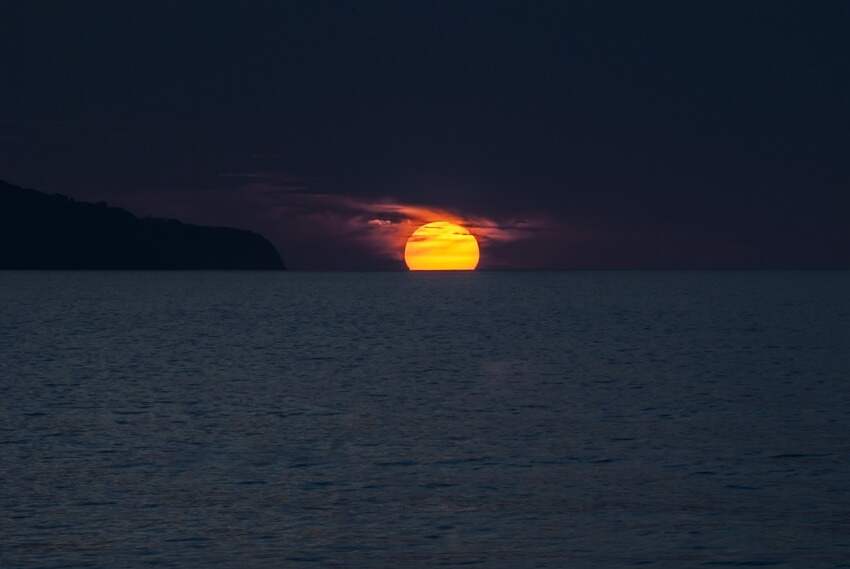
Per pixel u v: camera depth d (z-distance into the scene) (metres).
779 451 99.69
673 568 66.50
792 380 160.38
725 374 169.75
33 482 87.31
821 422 117.06
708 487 85.69
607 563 67.44
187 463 95.06
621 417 121.81
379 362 193.75
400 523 75.69
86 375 169.25
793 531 73.62
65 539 71.62
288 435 109.50
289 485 86.69
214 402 135.62
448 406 132.00
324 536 72.75
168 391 148.00
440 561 67.75
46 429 113.12
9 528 74.00
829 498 82.00
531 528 74.50
